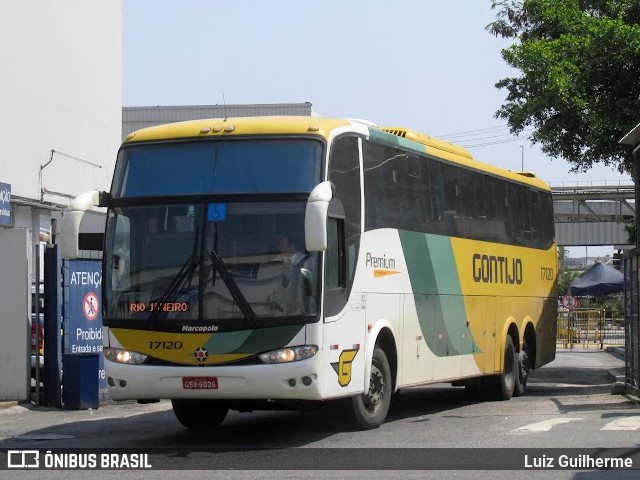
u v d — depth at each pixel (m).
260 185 12.10
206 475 10.03
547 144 26.61
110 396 12.17
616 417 14.52
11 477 10.08
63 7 30.52
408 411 17.22
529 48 25.62
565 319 51.47
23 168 28.31
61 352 17.48
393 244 14.43
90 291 18.08
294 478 9.76
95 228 32.50
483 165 18.95
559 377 27.75
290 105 49.78
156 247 12.15
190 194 12.20
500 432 13.12
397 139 14.96
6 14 27.45
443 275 16.41
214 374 11.70
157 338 11.91
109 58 33.50
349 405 13.35
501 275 19.50
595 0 27.11
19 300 17.45
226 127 12.42
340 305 12.44
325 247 11.38
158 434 13.73
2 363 17.45
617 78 25.64
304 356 11.68
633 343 17.81
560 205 59.81
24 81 28.39
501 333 19.41
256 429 14.19
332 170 12.45
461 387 23.75
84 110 31.83
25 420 15.69
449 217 16.88
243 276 11.84
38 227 29.33
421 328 15.41
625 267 18.56
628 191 51.09
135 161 12.57
